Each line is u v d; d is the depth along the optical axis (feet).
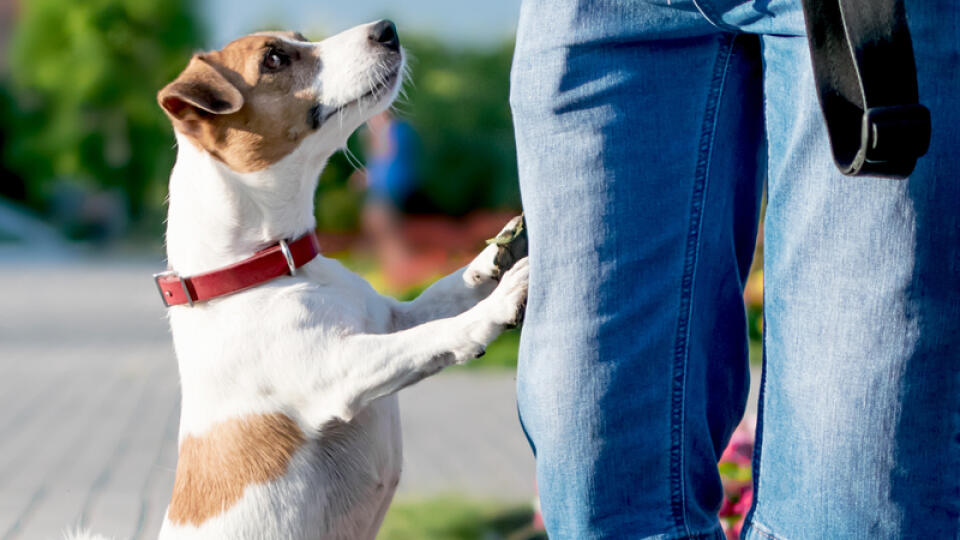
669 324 7.06
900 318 5.97
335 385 8.98
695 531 7.06
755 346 25.67
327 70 10.10
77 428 22.48
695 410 7.16
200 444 9.30
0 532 15.12
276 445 9.12
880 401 6.02
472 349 8.73
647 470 7.04
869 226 5.99
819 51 5.66
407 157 39.22
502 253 9.67
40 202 127.75
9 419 23.58
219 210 9.65
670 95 6.97
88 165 123.24
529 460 19.54
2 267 75.05
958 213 5.89
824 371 6.17
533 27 7.08
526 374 7.33
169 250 9.91
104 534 14.94
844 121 5.63
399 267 39.50
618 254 6.97
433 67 96.43
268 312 9.21
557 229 7.06
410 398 26.89
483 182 91.25
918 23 5.81
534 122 7.11
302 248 9.65
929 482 6.08
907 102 5.45
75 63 121.39
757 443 6.84
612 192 6.93
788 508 6.46
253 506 9.03
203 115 9.73
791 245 6.37
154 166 124.36
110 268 74.59
